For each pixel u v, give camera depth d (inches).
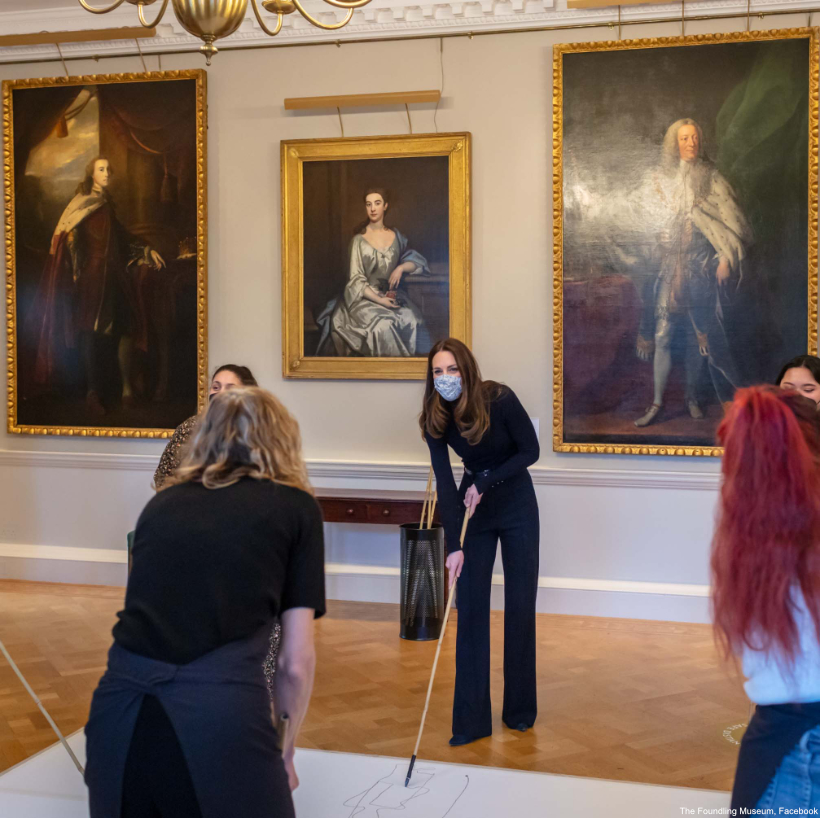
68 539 238.1
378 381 220.5
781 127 196.7
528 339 213.2
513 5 207.2
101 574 233.5
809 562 57.9
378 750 127.7
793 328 197.9
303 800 106.6
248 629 65.4
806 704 58.6
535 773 115.0
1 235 239.0
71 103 230.7
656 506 205.9
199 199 224.7
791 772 58.2
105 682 64.9
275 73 222.7
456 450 135.9
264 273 225.9
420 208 215.2
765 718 60.2
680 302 203.3
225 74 225.3
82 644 181.5
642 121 203.0
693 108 200.4
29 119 233.1
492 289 214.4
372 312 218.5
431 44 214.8
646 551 206.8
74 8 225.3
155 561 66.1
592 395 208.1
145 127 227.1
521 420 133.3
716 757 125.0
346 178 218.1
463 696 130.7
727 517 61.0
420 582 186.4
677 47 200.4
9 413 238.7
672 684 158.6
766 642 58.4
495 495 133.8
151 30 220.4
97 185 230.7
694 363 203.2
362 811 103.3
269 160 224.2
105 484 235.8
